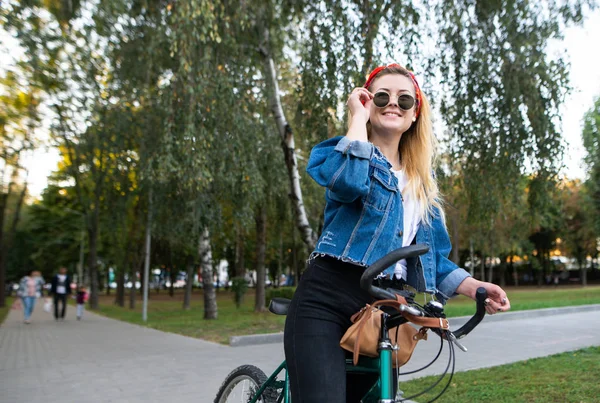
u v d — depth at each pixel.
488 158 11.15
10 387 6.55
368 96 2.11
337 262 1.96
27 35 11.69
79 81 15.46
